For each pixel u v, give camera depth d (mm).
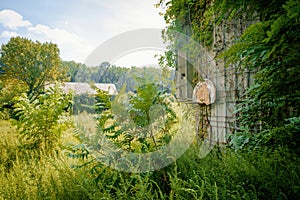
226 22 2928
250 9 2053
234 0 1894
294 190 1195
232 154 1761
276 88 1822
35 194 1595
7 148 3229
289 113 2061
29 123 3254
